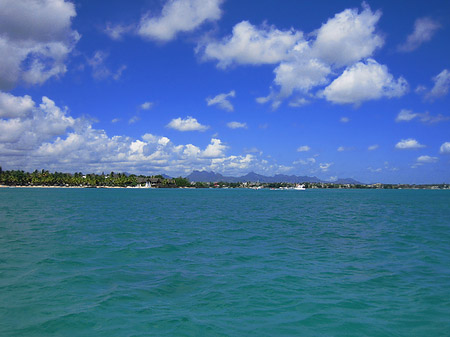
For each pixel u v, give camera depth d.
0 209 55.59
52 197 108.94
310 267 17.16
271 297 12.34
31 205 67.00
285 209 65.88
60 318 10.20
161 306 11.34
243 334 9.23
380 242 25.34
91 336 9.04
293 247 23.00
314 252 21.25
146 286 13.66
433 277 15.27
